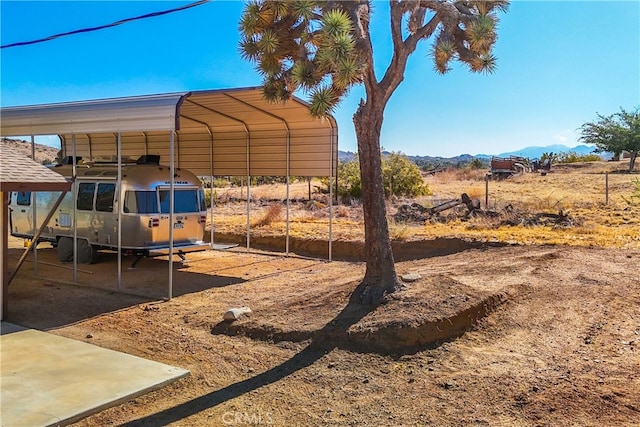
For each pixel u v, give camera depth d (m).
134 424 4.88
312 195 29.20
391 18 7.84
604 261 10.27
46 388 5.53
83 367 6.18
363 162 8.04
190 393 5.60
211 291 10.38
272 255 15.09
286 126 14.64
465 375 5.79
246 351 6.89
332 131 13.75
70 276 11.93
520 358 6.20
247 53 7.84
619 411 4.78
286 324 7.50
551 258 10.54
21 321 8.29
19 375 5.90
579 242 12.41
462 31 8.49
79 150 19.23
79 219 13.16
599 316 7.42
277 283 11.00
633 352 6.20
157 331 7.80
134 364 6.30
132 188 12.11
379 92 7.86
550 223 15.73
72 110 10.87
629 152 38.94
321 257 14.54
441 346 6.58
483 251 12.24
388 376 5.91
